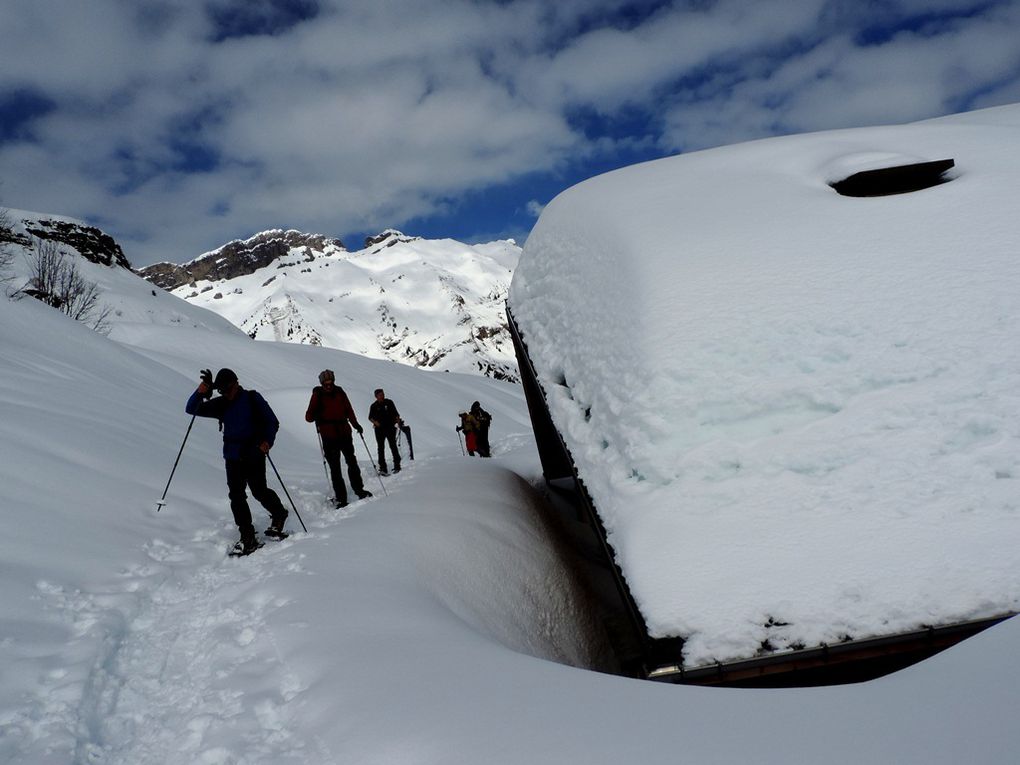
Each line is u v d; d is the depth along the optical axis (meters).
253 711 2.67
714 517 4.18
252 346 36.47
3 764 2.31
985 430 4.08
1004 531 3.65
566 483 9.60
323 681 2.79
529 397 8.73
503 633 4.69
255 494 5.65
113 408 8.91
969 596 3.39
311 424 17.14
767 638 3.43
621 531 4.50
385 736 2.23
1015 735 1.56
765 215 5.90
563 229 7.53
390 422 10.32
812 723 1.90
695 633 3.52
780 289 5.01
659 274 5.38
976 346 4.41
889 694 2.02
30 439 6.01
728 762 1.73
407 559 4.77
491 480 8.24
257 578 4.41
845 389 4.47
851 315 4.75
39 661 3.06
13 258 38.81
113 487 5.93
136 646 3.52
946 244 5.08
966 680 1.96
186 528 5.76
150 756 2.53
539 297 7.78
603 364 5.61
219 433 11.27
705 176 7.18
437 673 2.67
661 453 4.60
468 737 2.10
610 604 6.35
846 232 5.43
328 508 7.11
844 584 3.57
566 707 2.24
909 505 3.89
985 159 6.25
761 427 4.52
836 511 3.98
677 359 4.79
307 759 2.23
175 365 28.31
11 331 12.33
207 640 3.51
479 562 5.46
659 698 2.30
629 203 6.72
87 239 136.38
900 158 6.13
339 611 3.60
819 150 7.32
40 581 3.90
